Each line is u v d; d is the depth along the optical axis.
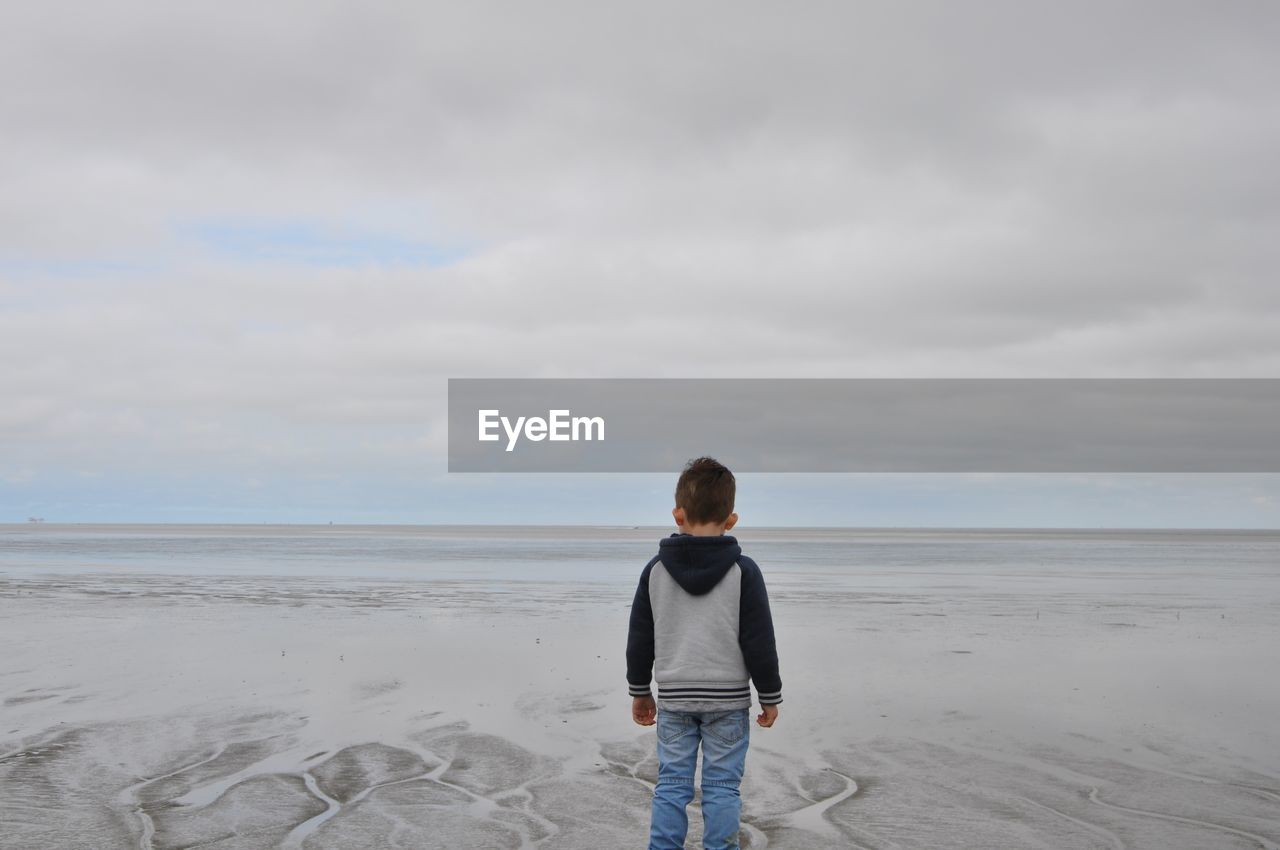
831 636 10.92
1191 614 13.46
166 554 34.94
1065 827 4.30
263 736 6.00
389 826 4.30
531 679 8.04
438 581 20.11
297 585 18.70
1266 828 4.29
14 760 5.42
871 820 4.40
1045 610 13.98
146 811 4.50
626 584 19.25
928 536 99.44
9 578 20.62
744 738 3.71
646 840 4.12
